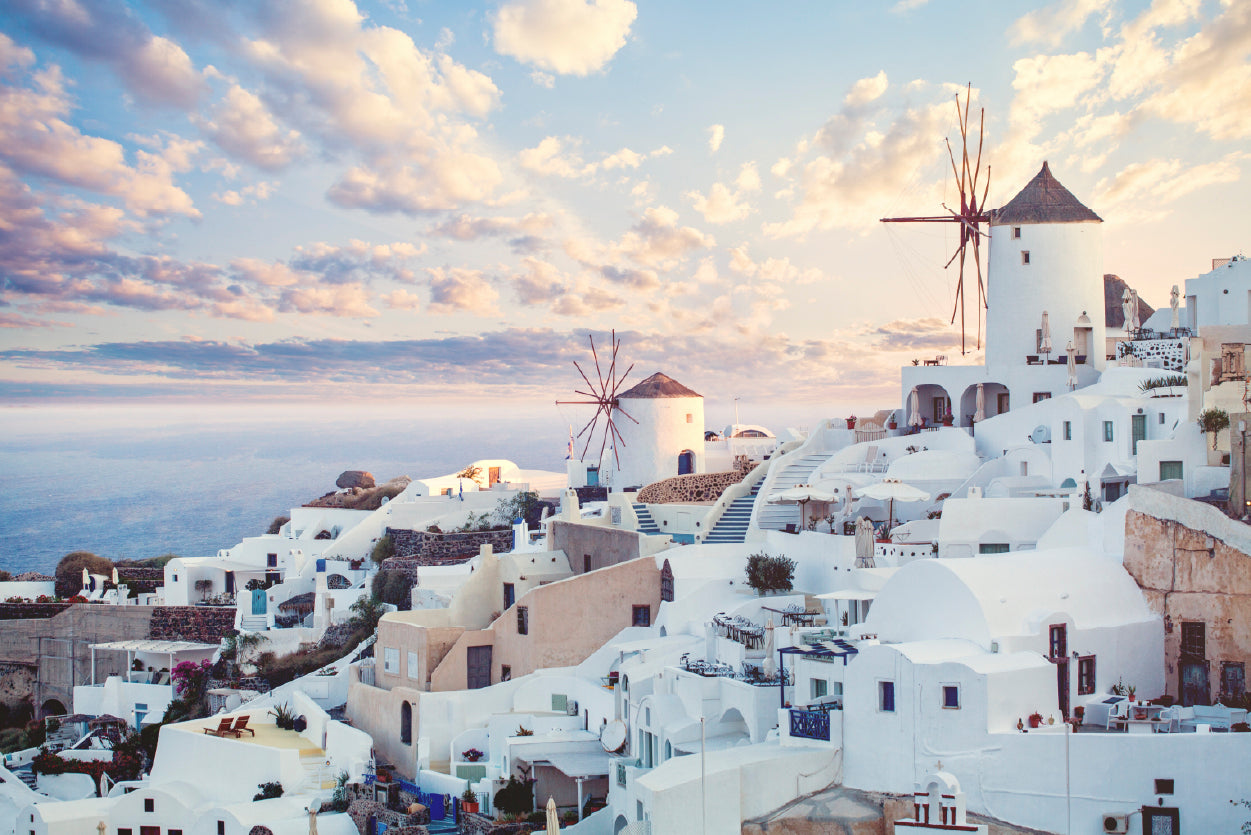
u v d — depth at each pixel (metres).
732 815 35.06
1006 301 61.12
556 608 55.47
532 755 47.84
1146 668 37.72
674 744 40.66
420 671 56.97
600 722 49.59
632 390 81.00
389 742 55.66
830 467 60.91
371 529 84.44
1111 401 48.69
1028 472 52.94
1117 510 40.16
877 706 35.12
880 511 55.75
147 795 52.56
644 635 54.53
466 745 51.78
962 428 58.50
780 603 48.38
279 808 49.56
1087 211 60.50
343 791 50.97
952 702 33.53
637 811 36.72
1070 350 56.25
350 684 60.94
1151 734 32.09
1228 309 54.47
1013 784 32.78
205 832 50.22
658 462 79.06
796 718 37.06
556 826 38.59
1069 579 37.81
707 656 46.31
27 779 62.88
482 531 82.19
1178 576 37.97
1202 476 42.56
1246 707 34.56
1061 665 35.72
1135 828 31.75
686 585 53.56
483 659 57.47
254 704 63.34
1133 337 60.44
